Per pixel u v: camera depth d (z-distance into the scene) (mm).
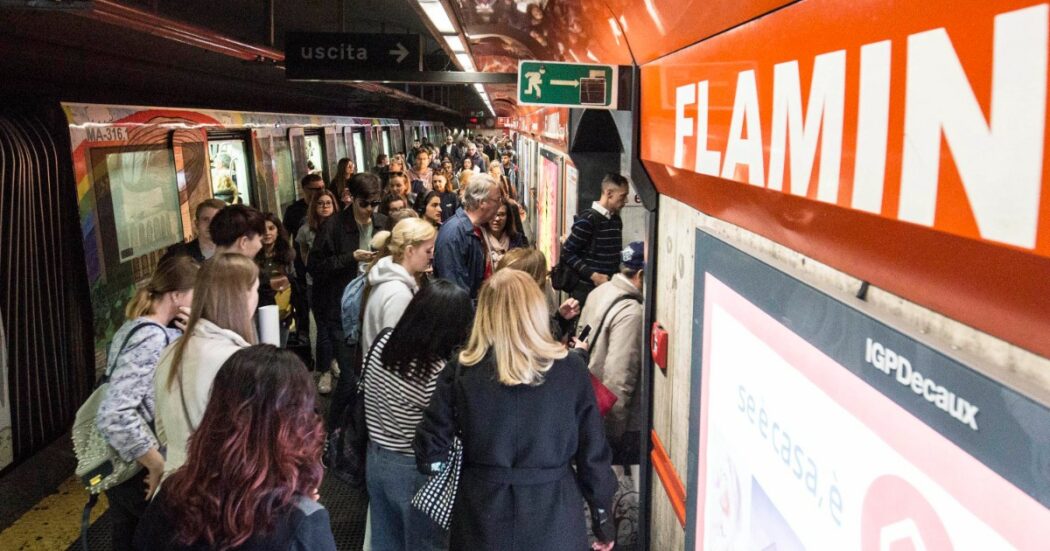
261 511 1416
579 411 2254
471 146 20391
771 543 1558
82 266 4879
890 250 1072
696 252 2139
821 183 1220
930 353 988
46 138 4629
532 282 2229
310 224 5789
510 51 8078
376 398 2646
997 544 874
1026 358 877
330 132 12180
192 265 2670
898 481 1080
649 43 2457
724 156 1730
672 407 2582
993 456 875
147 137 5844
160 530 1458
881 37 1018
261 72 8438
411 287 3387
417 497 2324
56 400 4602
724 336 1872
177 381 2314
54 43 5070
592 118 4988
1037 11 715
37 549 3529
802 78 1287
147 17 3693
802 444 1396
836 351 1260
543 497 2197
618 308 3102
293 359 1567
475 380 2209
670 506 2641
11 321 4168
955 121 856
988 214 802
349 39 5145
